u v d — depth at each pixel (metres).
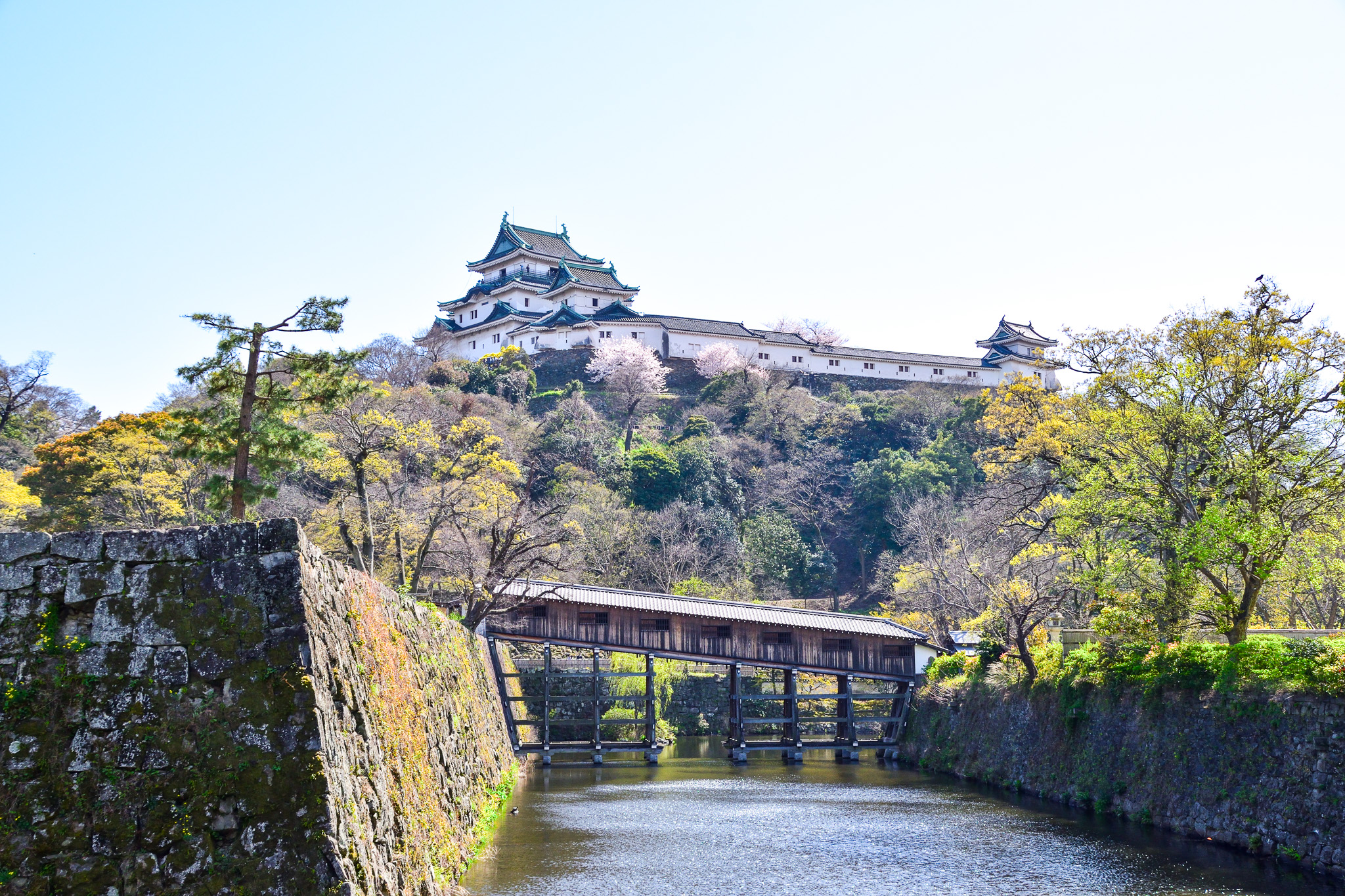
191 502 47.12
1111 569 30.33
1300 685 23.67
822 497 93.00
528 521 43.09
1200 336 29.95
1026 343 130.00
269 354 25.36
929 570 56.75
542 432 84.19
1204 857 24.09
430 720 21.50
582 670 55.19
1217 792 25.52
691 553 66.75
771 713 59.38
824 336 143.50
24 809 12.05
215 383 24.97
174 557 13.17
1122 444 30.95
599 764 43.47
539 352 113.12
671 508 74.19
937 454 91.25
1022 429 42.38
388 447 39.31
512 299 121.06
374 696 16.11
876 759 47.59
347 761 13.62
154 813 12.08
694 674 60.22
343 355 25.58
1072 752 32.56
